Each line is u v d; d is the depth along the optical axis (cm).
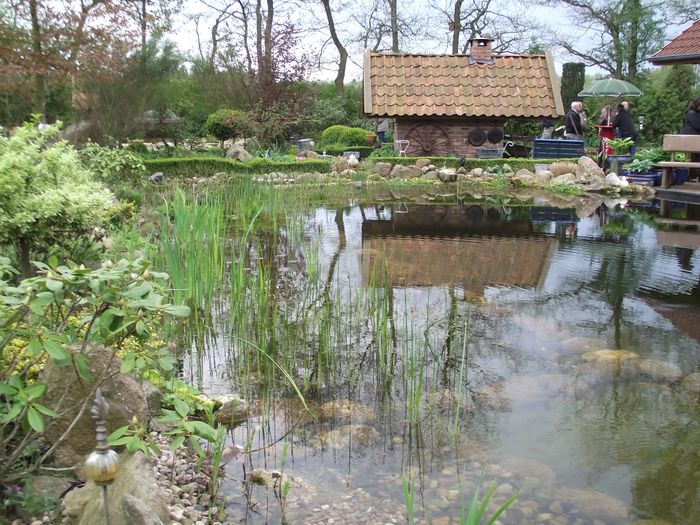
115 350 242
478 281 625
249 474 284
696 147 1175
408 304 546
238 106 2203
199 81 2266
